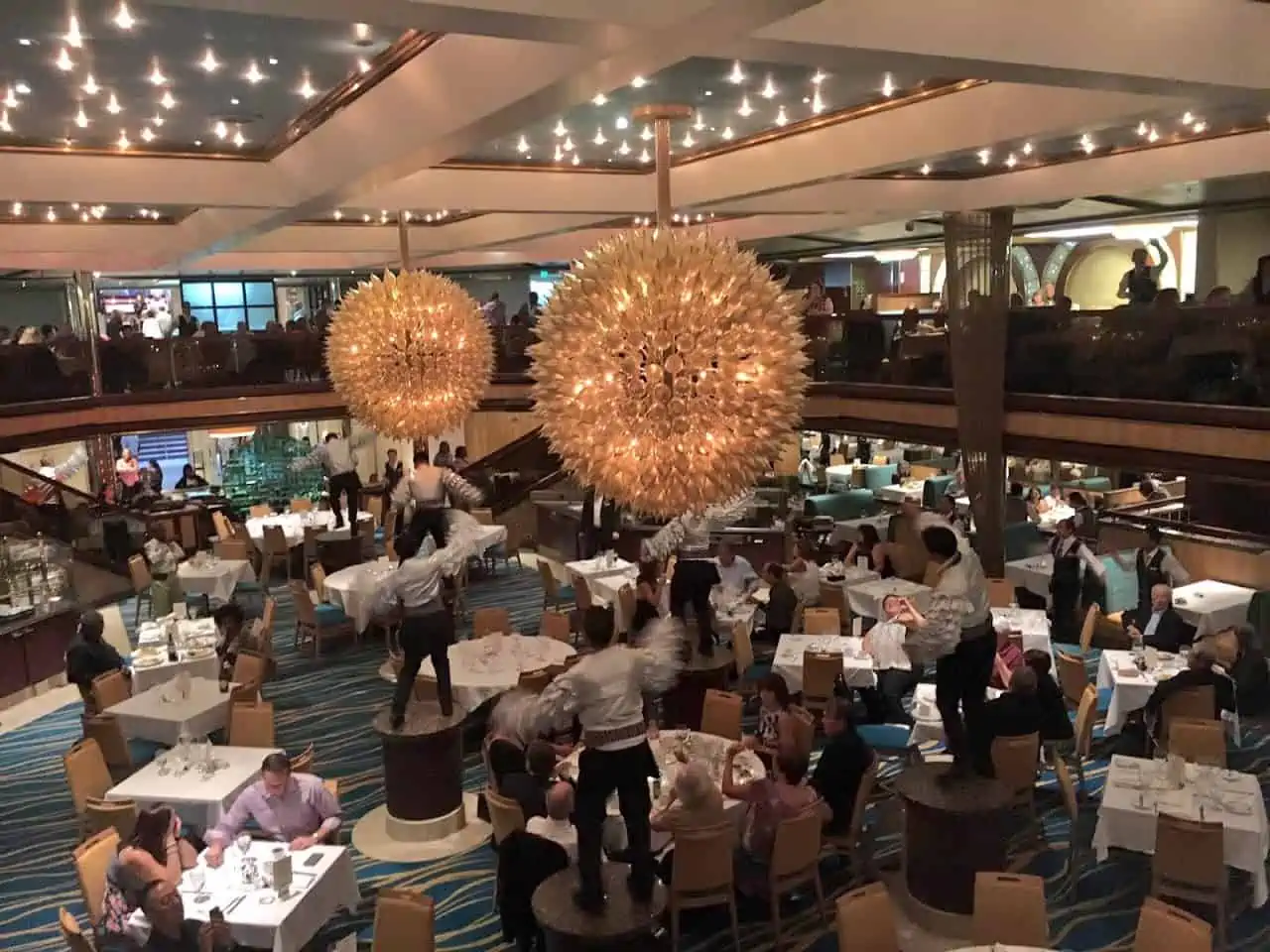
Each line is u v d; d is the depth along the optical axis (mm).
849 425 16500
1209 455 11242
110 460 19516
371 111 7195
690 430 4473
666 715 9531
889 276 22344
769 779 6973
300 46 6199
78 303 19359
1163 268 17875
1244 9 5855
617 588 12672
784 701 8062
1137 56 5500
